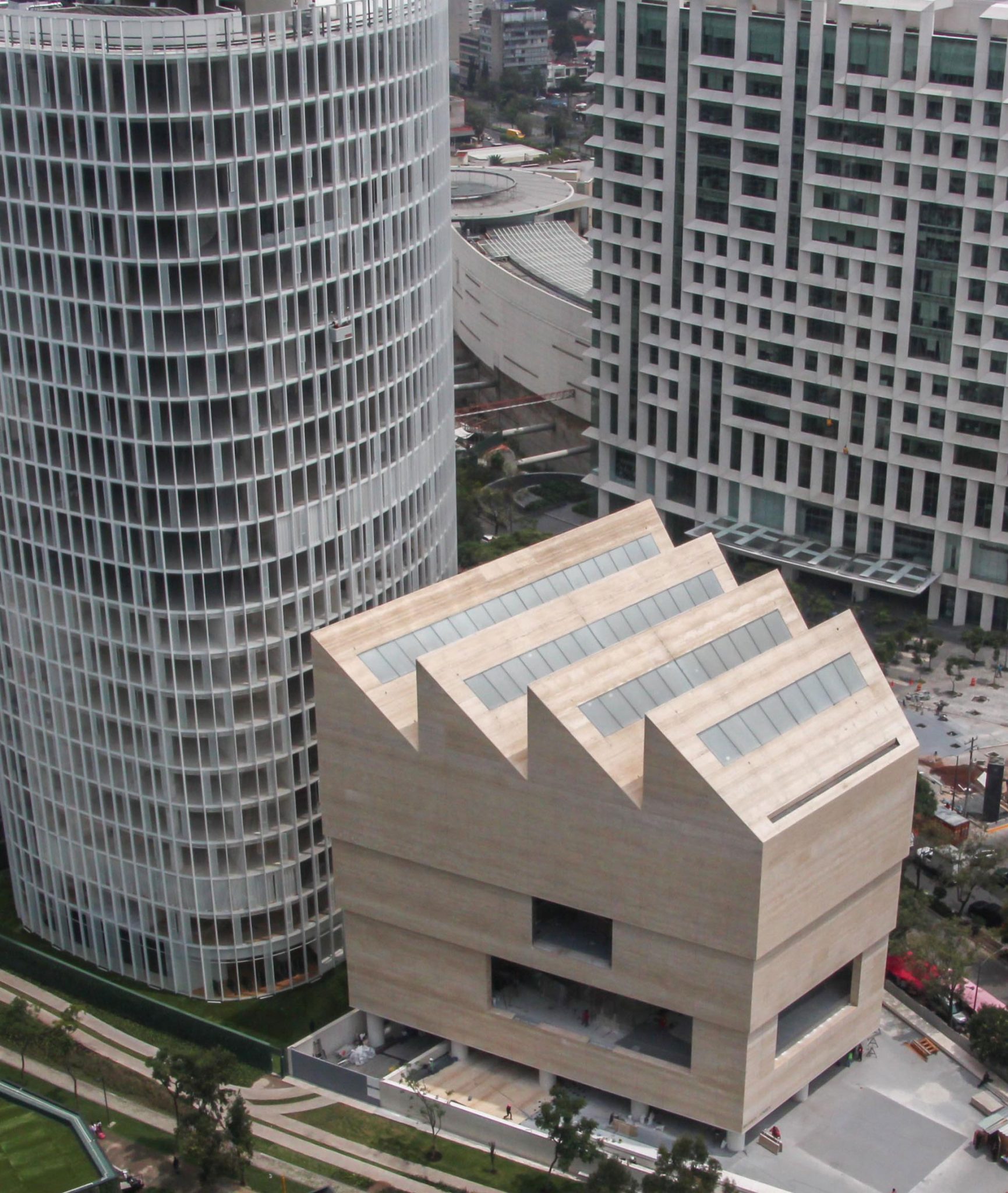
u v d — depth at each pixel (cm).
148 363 14175
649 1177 13238
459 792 14000
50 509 15075
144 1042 15962
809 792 13312
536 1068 14925
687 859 13088
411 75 15175
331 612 15888
